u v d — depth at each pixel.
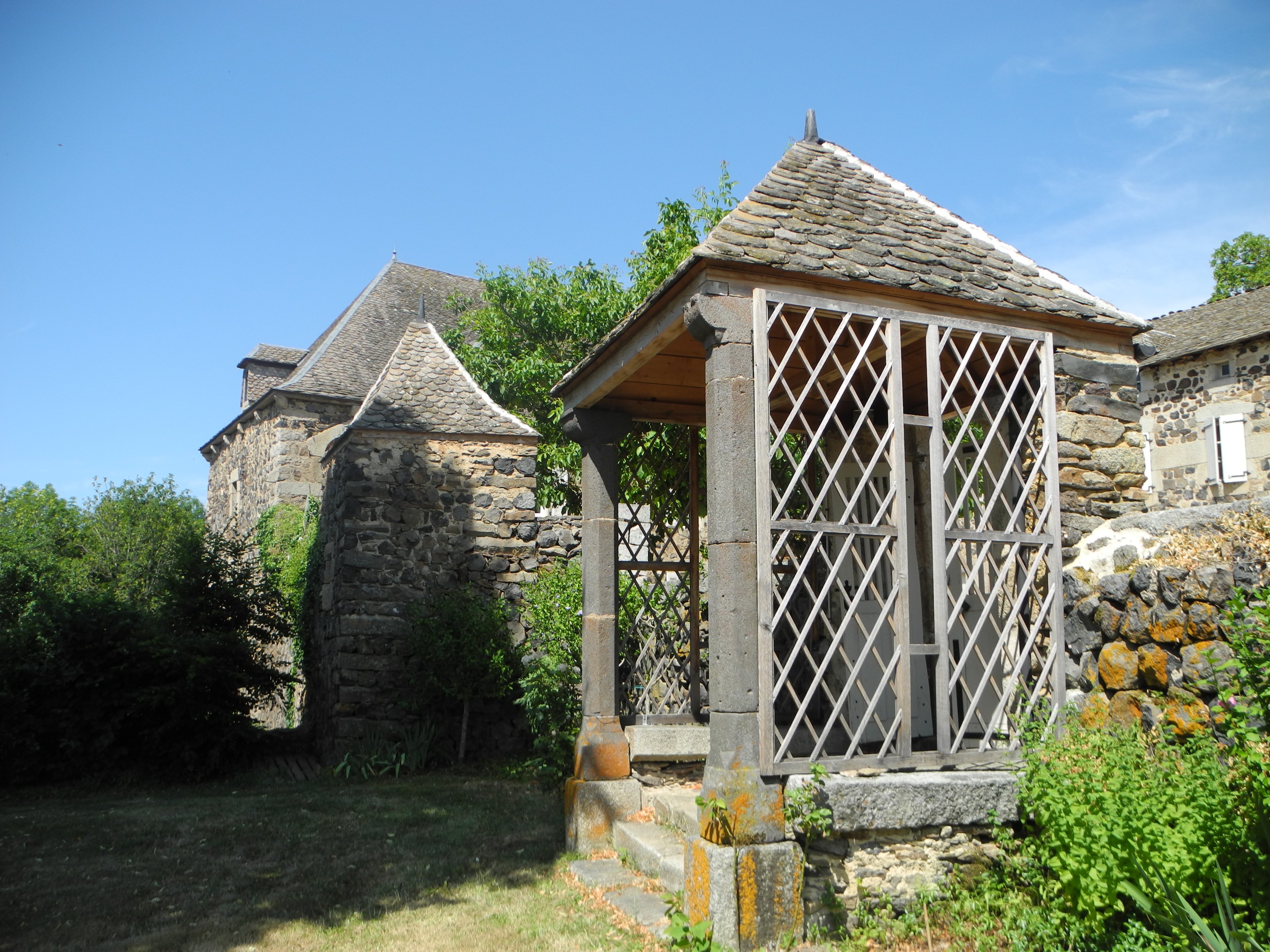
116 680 9.80
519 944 4.30
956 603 4.64
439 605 10.44
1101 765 3.87
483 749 10.55
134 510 22.11
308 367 17.00
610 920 4.58
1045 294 5.15
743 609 4.12
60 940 4.46
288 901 5.08
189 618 10.91
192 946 4.36
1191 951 3.31
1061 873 3.77
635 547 8.23
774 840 3.97
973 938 3.92
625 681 6.89
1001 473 5.31
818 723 6.61
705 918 3.89
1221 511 4.34
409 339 12.23
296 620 12.97
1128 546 4.69
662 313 4.90
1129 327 5.28
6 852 6.25
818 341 5.16
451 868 5.73
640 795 6.06
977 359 5.42
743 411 4.25
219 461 21.47
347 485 10.64
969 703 4.65
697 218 13.81
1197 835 3.48
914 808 4.12
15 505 28.52
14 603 10.89
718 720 4.11
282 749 11.16
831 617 6.66
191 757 9.59
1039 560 4.89
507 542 11.24
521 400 15.13
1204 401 13.20
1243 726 3.52
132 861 5.98
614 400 6.46
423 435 11.07
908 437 6.43
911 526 6.31
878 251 4.83
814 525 4.36
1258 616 3.55
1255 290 14.62
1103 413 5.23
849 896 4.10
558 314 15.26
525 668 9.71
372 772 9.76
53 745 9.52
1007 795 4.28
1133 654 4.46
